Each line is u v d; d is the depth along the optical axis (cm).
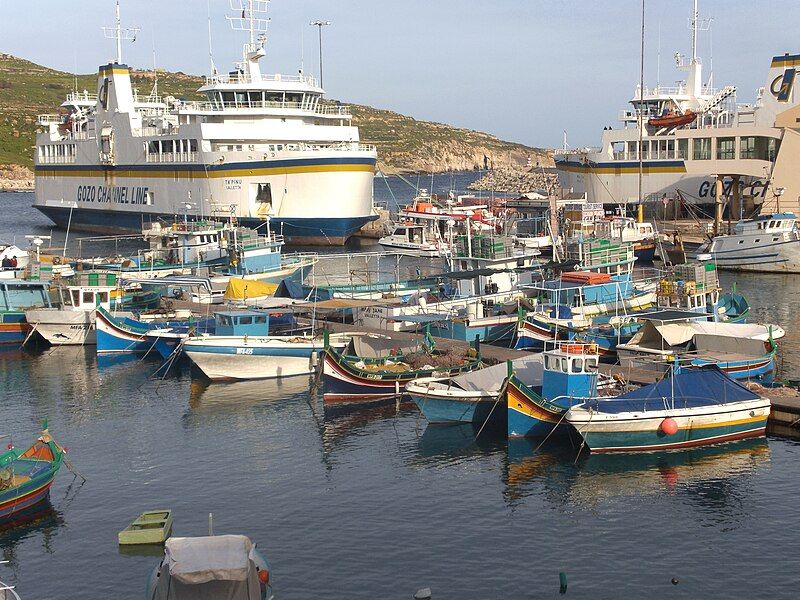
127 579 3312
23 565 3425
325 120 13362
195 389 5731
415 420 5000
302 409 5250
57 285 7262
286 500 3950
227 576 2698
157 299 7512
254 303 7106
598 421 4262
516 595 3144
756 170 11500
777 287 8769
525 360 5153
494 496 3947
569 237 8300
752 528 3600
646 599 3111
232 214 11162
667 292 6406
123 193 14288
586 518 3712
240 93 12544
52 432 4947
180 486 4141
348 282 8744
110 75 14288
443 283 7600
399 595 3153
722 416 4406
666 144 12500
